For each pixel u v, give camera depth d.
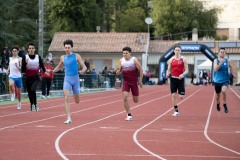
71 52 18.44
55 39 81.06
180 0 94.56
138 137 14.80
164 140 14.23
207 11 97.88
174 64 22.20
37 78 23.91
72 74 18.44
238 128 17.59
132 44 80.56
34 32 59.16
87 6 90.06
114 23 100.00
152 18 96.69
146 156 11.44
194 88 61.06
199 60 85.62
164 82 71.44
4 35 48.22
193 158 11.27
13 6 50.78
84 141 13.79
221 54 23.47
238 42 87.81
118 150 12.27
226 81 23.91
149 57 85.00
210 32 97.88
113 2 97.69
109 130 16.48
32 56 23.50
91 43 80.94
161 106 28.83
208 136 15.27
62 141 13.72
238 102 33.25
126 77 20.09
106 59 79.75
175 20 95.06
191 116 22.38
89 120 20.00
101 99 35.97
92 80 52.84
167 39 96.50
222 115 23.02
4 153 11.62
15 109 25.44
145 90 53.03
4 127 17.08
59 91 41.50
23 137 14.48
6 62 35.91
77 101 19.00
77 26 91.00
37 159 10.84
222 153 12.03
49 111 24.41
